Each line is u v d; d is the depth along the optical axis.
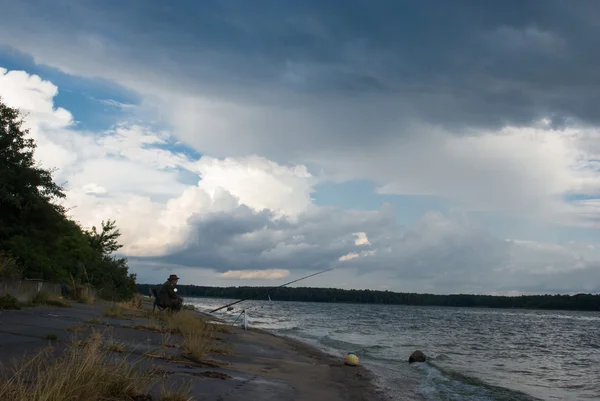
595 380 14.50
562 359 21.11
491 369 15.96
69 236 33.91
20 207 21.52
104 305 24.06
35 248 22.62
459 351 22.11
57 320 11.38
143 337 10.47
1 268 15.20
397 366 14.16
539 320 80.31
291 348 16.31
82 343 7.01
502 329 47.16
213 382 6.84
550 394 11.52
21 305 13.98
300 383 8.80
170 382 6.14
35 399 3.77
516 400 9.79
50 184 23.22
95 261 36.16
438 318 71.12
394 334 31.48
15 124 22.88
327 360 13.95
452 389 10.53
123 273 40.62
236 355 11.34
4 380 4.39
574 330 50.50
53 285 21.03
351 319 54.31
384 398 8.64
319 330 31.22
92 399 4.32
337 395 8.18
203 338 11.98
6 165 22.39
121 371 5.14
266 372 9.46
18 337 7.70
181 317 14.66
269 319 44.28
